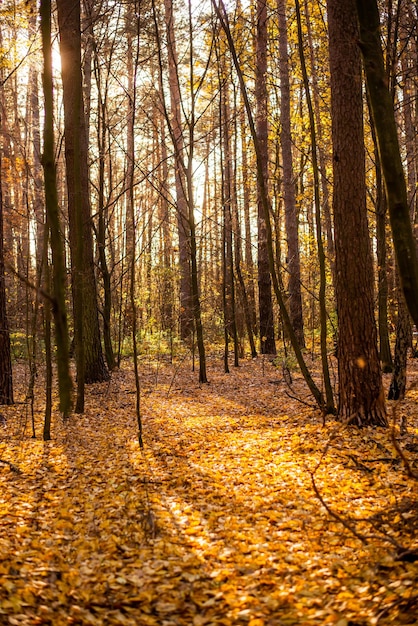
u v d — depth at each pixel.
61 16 10.37
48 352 8.77
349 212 8.30
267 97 18.50
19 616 3.34
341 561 4.35
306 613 3.62
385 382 12.91
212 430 9.52
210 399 12.62
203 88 18.91
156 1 18.33
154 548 4.81
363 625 3.34
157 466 7.46
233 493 6.14
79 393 10.95
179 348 20.38
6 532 4.95
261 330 19.41
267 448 7.95
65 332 3.56
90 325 14.10
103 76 23.34
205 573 4.32
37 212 20.14
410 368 15.25
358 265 8.30
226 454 7.85
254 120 18.28
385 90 3.58
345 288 8.37
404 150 17.48
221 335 22.75
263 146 17.62
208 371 16.91
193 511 5.66
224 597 3.91
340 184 8.32
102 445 8.63
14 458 7.76
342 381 8.57
